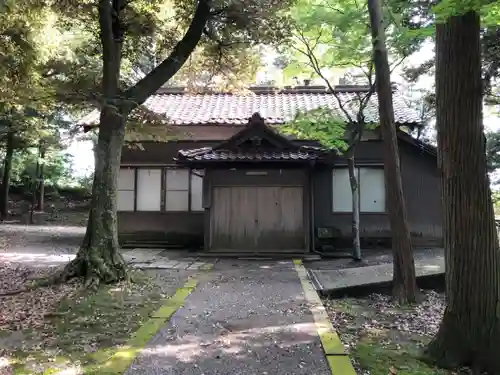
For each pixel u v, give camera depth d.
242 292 7.71
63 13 9.90
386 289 8.00
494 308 4.50
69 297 6.99
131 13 9.77
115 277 8.11
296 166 12.34
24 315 6.05
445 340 4.66
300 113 10.92
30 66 10.97
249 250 12.52
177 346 4.89
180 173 14.45
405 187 13.78
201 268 10.27
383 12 8.38
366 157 13.83
